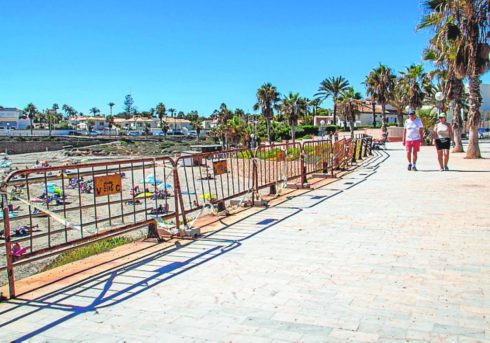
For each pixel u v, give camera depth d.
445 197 10.08
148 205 17.56
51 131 134.88
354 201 10.05
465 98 41.19
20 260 5.06
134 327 4.01
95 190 6.35
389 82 66.88
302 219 8.36
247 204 10.02
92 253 7.66
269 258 5.96
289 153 13.84
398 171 16.11
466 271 5.19
